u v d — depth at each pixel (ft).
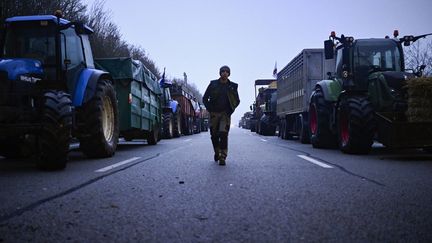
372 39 33.60
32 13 43.47
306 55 46.21
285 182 16.97
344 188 15.43
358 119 28.73
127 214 11.43
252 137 67.15
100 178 18.16
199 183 16.80
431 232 9.59
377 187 15.61
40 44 25.21
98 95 27.07
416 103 25.72
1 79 20.86
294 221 10.63
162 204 12.73
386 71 30.81
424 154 30.27
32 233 9.59
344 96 32.04
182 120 80.53
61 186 15.99
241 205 12.57
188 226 10.21
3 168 21.93
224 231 9.77
